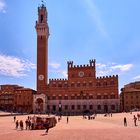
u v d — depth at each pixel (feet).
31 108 548.31
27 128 211.82
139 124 247.70
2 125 241.76
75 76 539.29
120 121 284.61
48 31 568.00
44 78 540.93
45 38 552.00
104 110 513.04
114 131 183.42
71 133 172.55
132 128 207.41
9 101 578.66
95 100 521.65
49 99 536.83
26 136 159.43
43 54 547.90
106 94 517.14
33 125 207.92
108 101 513.04
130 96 543.39
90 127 221.05
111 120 303.07
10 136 160.97
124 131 182.80
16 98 561.84
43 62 545.44
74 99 531.09
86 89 530.27
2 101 580.30
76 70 540.52
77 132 178.60
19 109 554.87
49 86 541.34
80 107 526.16
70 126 233.96
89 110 521.24
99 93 522.47
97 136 155.53
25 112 524.52
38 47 550.36
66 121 305.32
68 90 536.01
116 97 509.76
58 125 245.45
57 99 535.60
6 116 380.58
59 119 307.17
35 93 555.28
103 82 523.70
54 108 533.55
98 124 258.57
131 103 540.52
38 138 149.48
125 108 546.67
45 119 212.64
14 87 589.32
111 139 142.31
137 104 533.96
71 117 399.65
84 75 535.60
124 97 550.77
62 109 531.09
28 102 552.82
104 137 150.71
